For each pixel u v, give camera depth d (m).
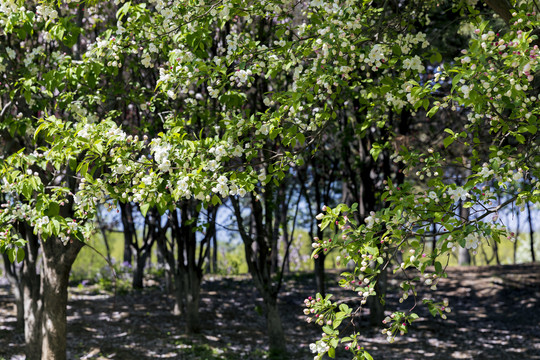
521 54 3.72
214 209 12.91
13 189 5.23
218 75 5.59
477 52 3.76
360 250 4.44
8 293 16.91
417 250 4.24
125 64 8.66
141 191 4.94
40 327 10.04
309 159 12.93
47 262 8.70
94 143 4.81
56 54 6.83
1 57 6.82
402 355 12.29
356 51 5.05
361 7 5.54
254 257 12.16
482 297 18.25
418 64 4.91
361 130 6.68
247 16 5.72
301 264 27.20
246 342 13.19
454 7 7.45
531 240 23.20
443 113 12.27
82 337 12.45
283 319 15.66
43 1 5.55
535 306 16.64
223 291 18.59
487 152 8.38
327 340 4.47
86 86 7.08
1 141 8.34
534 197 4.22
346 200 16.83
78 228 5.60
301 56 5.38
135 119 11.70
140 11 5.54
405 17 6.60
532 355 12.59
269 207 11.93
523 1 5.63
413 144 10.73
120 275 19.91
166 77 5.39
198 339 13.03
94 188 5.23
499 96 4.22
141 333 13.17
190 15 5.50
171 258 15.67
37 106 7.09
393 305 17.41
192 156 4.99
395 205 4.68
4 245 5.31
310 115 6.54
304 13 5.79
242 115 5.50
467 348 13.12
